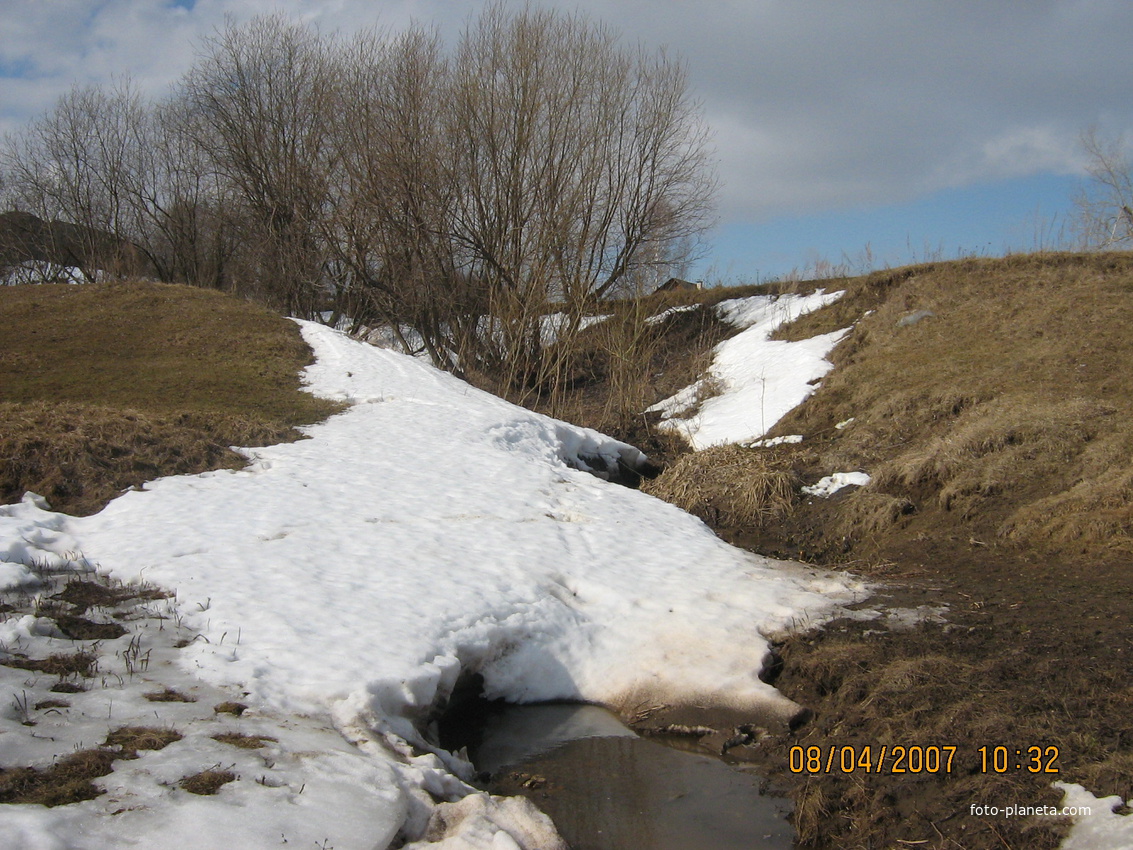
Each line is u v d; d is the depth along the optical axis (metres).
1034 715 6.11
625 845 5.58
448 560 9.42
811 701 7.38
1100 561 9.36
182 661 6.54
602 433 18.53
